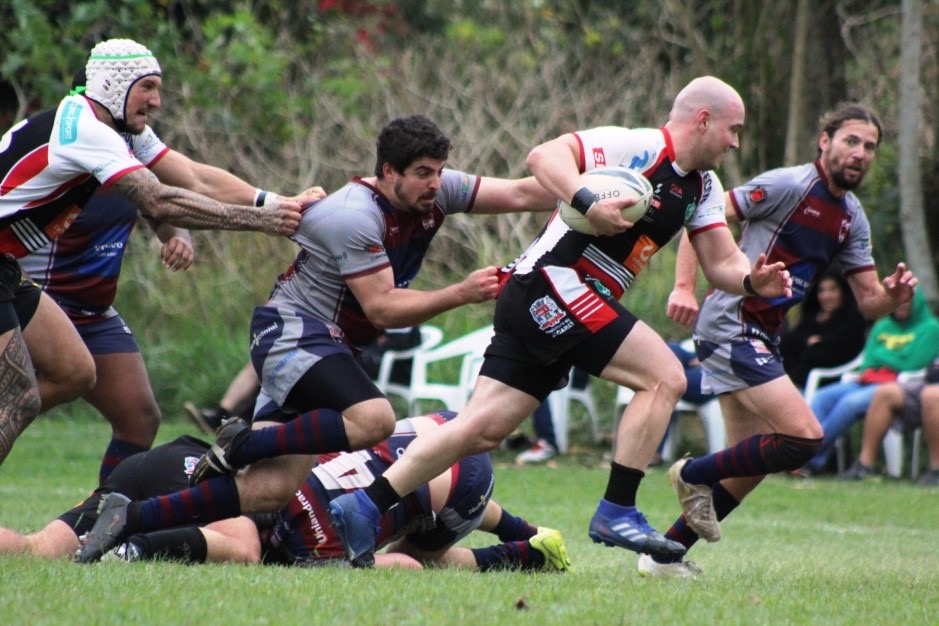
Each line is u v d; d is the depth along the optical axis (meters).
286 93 59.62
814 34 52.06
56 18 55.84
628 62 61.03
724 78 54.38
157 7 61.00
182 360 52.03
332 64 61.12
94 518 18.72
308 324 18.78
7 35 52.47
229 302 54.81
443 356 43.88
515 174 56.72
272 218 18.14
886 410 39.00
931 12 52.31
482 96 58.59
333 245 18.36
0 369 17.72
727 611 14.59
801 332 41.16
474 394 18.45
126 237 23.67
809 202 22.00
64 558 17.64
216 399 50.34
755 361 21.14
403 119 18.52
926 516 32.06
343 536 18.05
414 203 18.58
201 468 18.28
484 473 19.91
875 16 53.69
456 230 55.06
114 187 17.80
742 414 22.00
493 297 18.19
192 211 17.89
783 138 53.44
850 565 22.38
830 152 21.89
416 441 18.23
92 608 13.39
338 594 14.76
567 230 18.19
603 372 18.22
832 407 40.00
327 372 18.42
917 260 45.03
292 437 17.97
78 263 22.94
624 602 15.05
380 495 18.09
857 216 22.53
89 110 18.25
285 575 16.28
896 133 56.09
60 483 34.09
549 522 29.33
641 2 64.12
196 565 17.27
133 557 17.78
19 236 18.16
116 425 23.77
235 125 55.81
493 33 63.84
